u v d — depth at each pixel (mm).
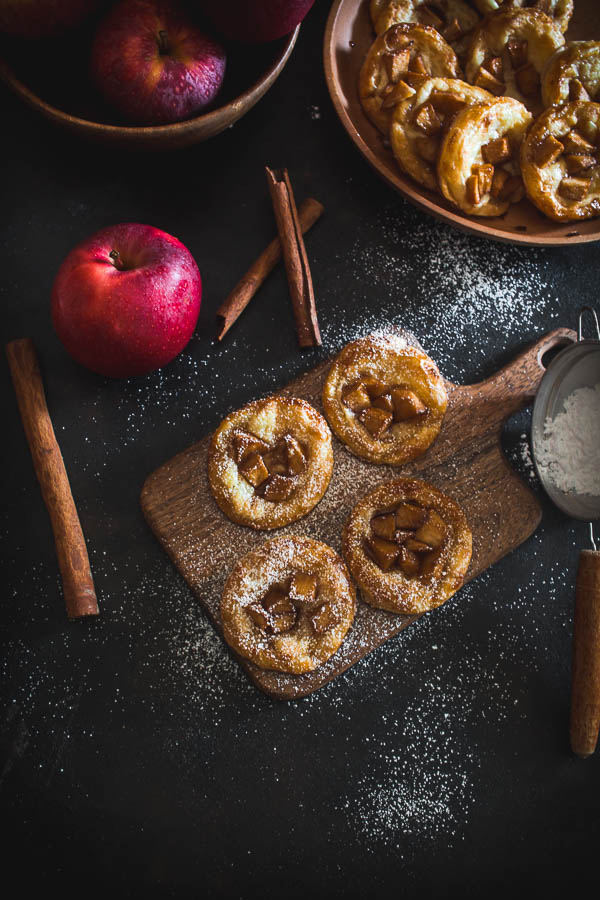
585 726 644
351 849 649
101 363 644
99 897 638
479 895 650
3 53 656
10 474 670
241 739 653
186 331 648
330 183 705
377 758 657
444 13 696
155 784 647
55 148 693
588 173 677
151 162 696
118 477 671
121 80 622
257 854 646
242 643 631
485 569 671
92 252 626
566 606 678
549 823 659
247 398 682
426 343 695
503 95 690
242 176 701
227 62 670
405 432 660
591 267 707
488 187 672
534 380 679
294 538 644
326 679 639
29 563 662
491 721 665
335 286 696
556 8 698
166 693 654
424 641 668
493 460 667
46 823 641
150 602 660
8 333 680
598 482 661
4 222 688
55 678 653
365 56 693
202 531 651
